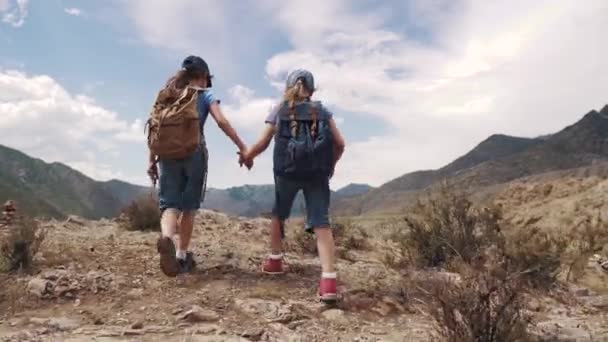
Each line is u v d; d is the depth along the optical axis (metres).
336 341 4.21
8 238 6.13
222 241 8.49
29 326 4.27
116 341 3.91
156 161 5.78
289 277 6.12
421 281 5.38
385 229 9.65
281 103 5.59
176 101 5.47
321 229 5.45
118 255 6.72
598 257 8.56
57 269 5.86
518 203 29.28
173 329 4.28
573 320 5.05
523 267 6.05
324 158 5.42
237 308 4.88
